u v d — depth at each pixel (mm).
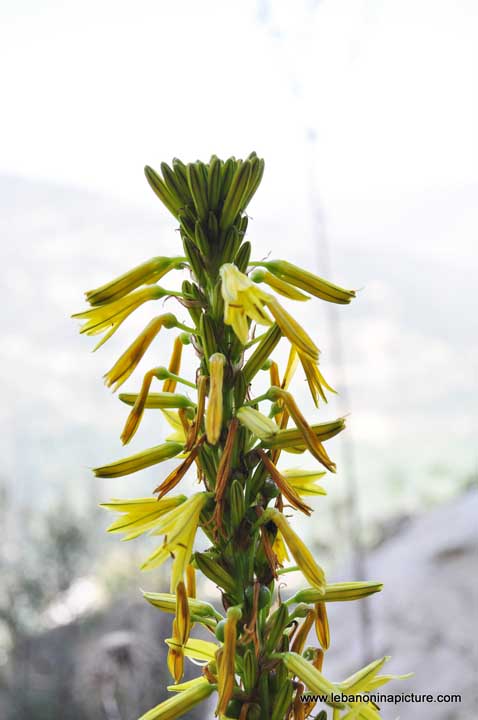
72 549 9750
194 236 1723
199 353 1715
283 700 1596
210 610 1716
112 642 7406
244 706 1585
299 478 1903
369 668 1746
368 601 6504
